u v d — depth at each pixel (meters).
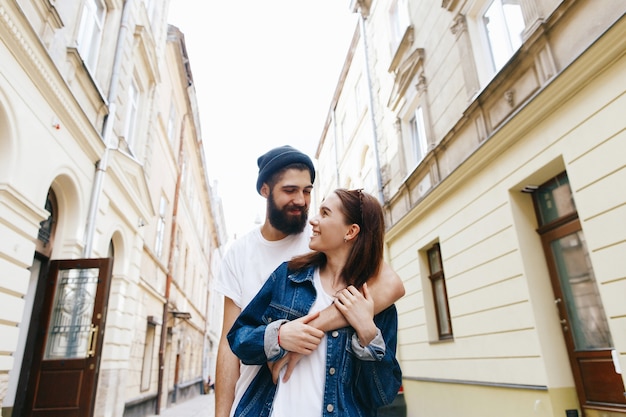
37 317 5.41
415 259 8.09
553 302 4.73
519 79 5.09
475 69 6.19
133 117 9.21
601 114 3.85
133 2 8.37
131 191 7.98
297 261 1.53
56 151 5.04
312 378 1.26
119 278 7.88
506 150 5.23
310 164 1.81
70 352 5.38
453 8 6.88
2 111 3.96
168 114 13.47
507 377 5.05
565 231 4.62
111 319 7.55
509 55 5.65
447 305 7.16
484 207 5.69
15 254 4.12
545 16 4.70
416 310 7.97
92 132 5.96
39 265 5.60
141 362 9.79
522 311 4.85
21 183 4.25
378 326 1.38
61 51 5.22
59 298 5.53
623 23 3.45
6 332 4.03
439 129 7.30
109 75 7.15
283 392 1.26
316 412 1.20
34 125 4.48
